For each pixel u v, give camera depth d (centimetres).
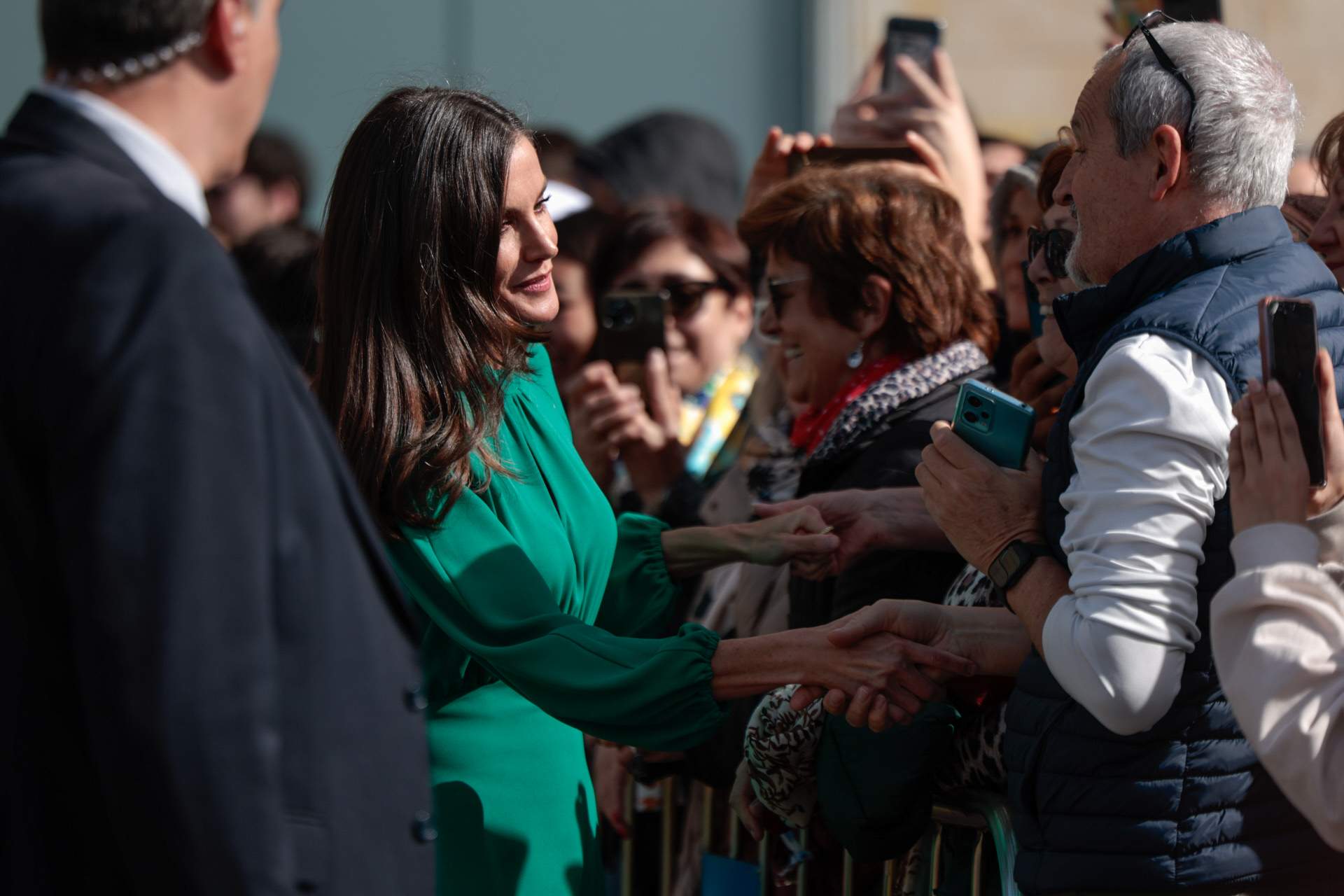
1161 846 428
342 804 366
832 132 963
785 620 698
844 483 647
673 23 1562
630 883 797
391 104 571
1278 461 402
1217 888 429
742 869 684
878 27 1512
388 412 544
